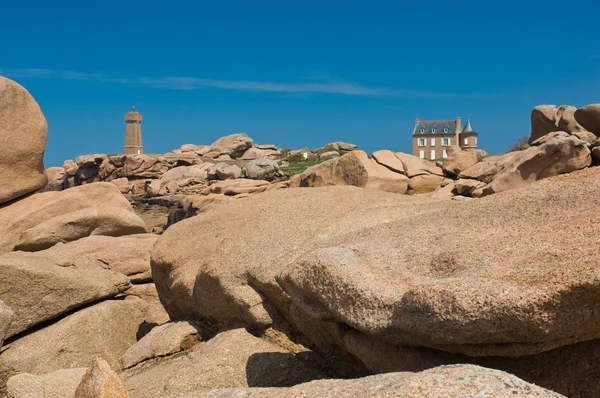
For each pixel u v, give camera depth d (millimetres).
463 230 6715
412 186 19172
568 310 4445
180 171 50812
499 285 4801
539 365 5020
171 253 10375
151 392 7281
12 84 15062
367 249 6719
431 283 5250
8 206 15258
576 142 15844
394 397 3801
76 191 15594
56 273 10430
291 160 58188
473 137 63156
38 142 15359
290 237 8898
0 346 8750
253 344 7844
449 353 5402
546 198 6926
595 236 5289
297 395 4523
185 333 9109
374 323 5711
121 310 10867
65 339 9945
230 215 10609
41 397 7355
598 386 4762
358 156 19062
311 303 6625
